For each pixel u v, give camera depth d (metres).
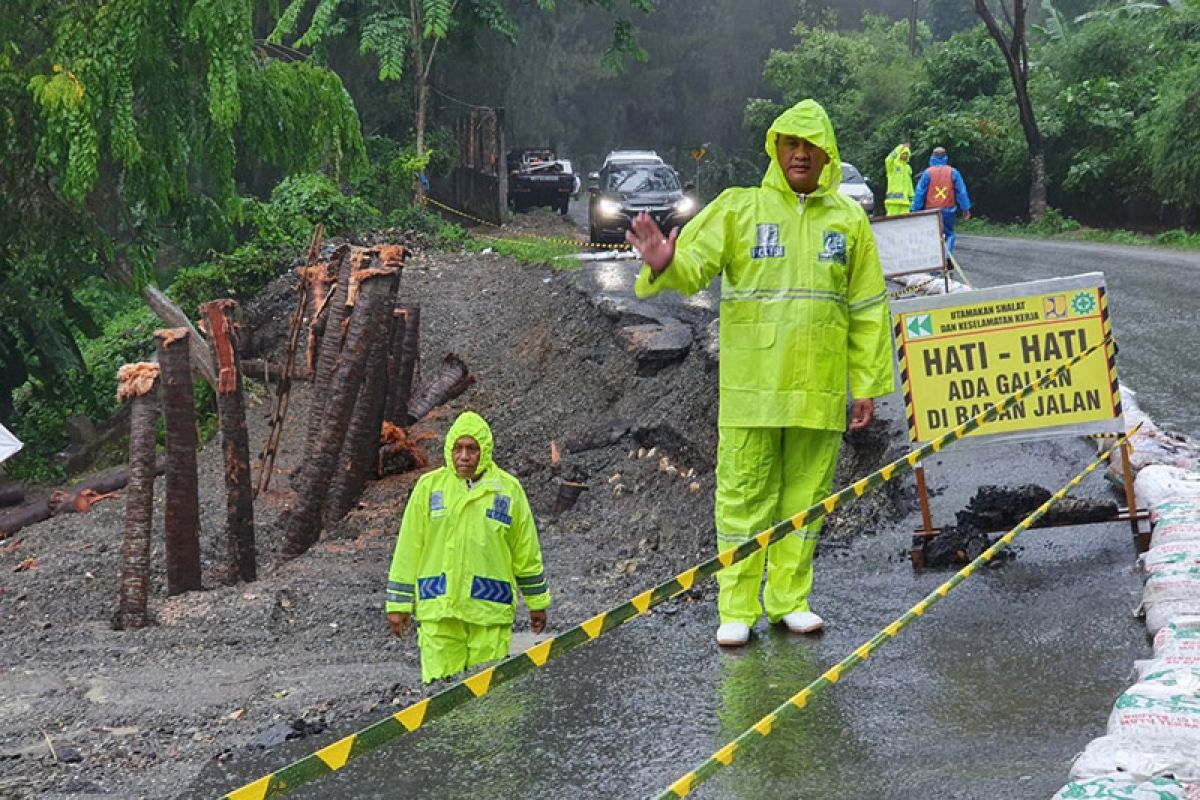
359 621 8.99
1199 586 6.40
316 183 27.70
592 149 74.75
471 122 40.62
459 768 5.35
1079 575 7.36
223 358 10.48
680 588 3.51
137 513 9.38
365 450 13.26
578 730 5.71
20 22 18.77
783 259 6.45
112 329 31.00
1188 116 33.59
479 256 26.17
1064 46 47.12
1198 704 4.60
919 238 14.95
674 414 13.45
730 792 4.88
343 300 13.32
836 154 6.43
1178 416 11.67
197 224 21.52
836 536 9.05
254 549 10.77
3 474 18.55
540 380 17.25
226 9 17.83
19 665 8.21
